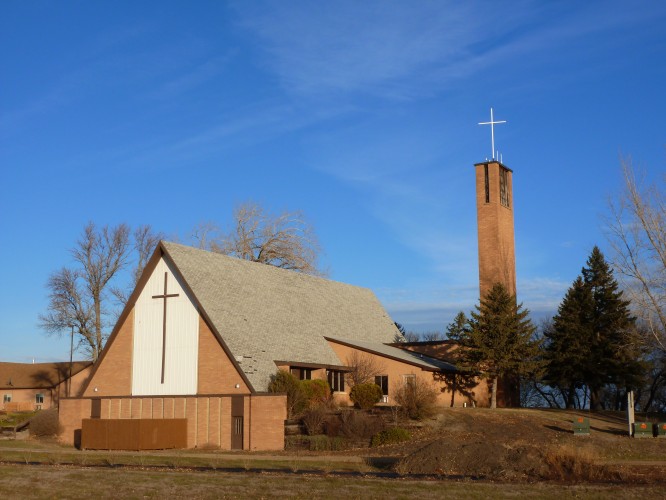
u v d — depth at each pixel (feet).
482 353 168.14
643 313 150.61
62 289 226.17
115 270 231.91
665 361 195.00
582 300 194.59
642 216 149.48
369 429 131.23
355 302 210.59
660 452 109.70
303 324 174.29
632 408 131.64
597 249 196.85
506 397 186.39
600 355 189.78
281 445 131.85
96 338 228.22
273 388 138.92
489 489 74.64
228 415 139.95
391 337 208.13
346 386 171.83
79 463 106.42
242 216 253.65
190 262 158.40
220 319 149.38
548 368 195.31
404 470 91.50
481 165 195.72
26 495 74.69
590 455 91.50
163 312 153.07
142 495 73.41
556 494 71.61
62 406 159.94
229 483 79.66
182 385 147.43
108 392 156.15
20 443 154.61
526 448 94.12
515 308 172.55
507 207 199.31
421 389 144.87
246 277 173.17
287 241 253.44
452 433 130.62
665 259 147.64
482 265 192.24
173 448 139.95
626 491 73.31
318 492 73.26
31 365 315.58
